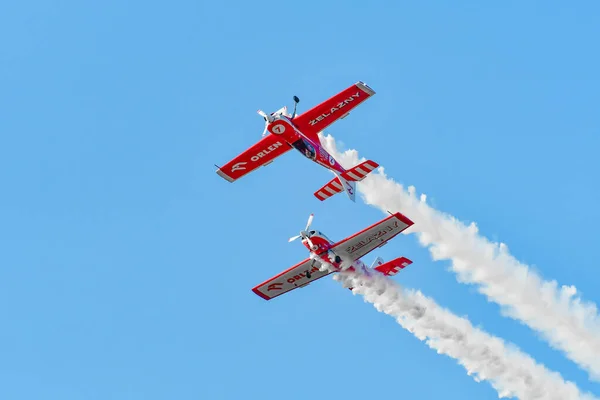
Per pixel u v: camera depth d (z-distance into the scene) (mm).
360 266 185250
